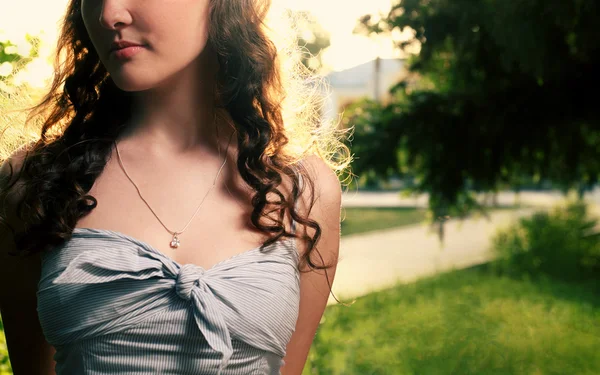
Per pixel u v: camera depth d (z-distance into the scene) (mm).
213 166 1431
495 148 7230
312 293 1504
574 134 7164
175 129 1438
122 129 1464
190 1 1347
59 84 1597
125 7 1281
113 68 1312
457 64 7137
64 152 1397
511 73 6781
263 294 1324
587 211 17281
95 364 1271
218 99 1459
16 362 1484
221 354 1273
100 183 1387
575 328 8547
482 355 7082
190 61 1368
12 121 1729
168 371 1272
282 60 1632
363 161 7531
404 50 7117
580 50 6168
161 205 1365
